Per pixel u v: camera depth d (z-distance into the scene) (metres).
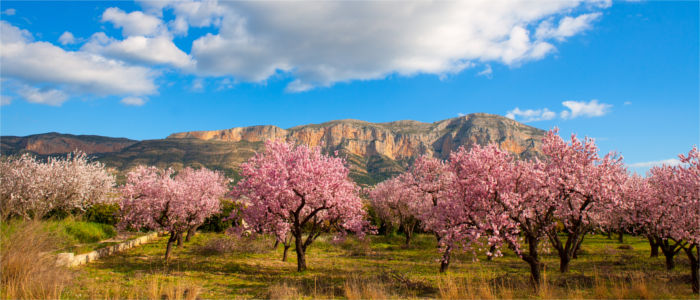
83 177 22.69
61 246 17.06
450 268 17.81
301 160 16.44
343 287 12.31
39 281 9.20
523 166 14.60
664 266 17.62
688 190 13.41
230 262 18.55
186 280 13.52
